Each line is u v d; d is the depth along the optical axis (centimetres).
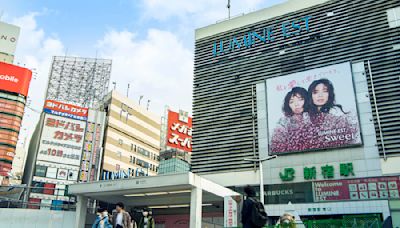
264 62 3825
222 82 4028
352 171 3005
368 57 3259
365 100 3147
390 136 2952
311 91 3394
